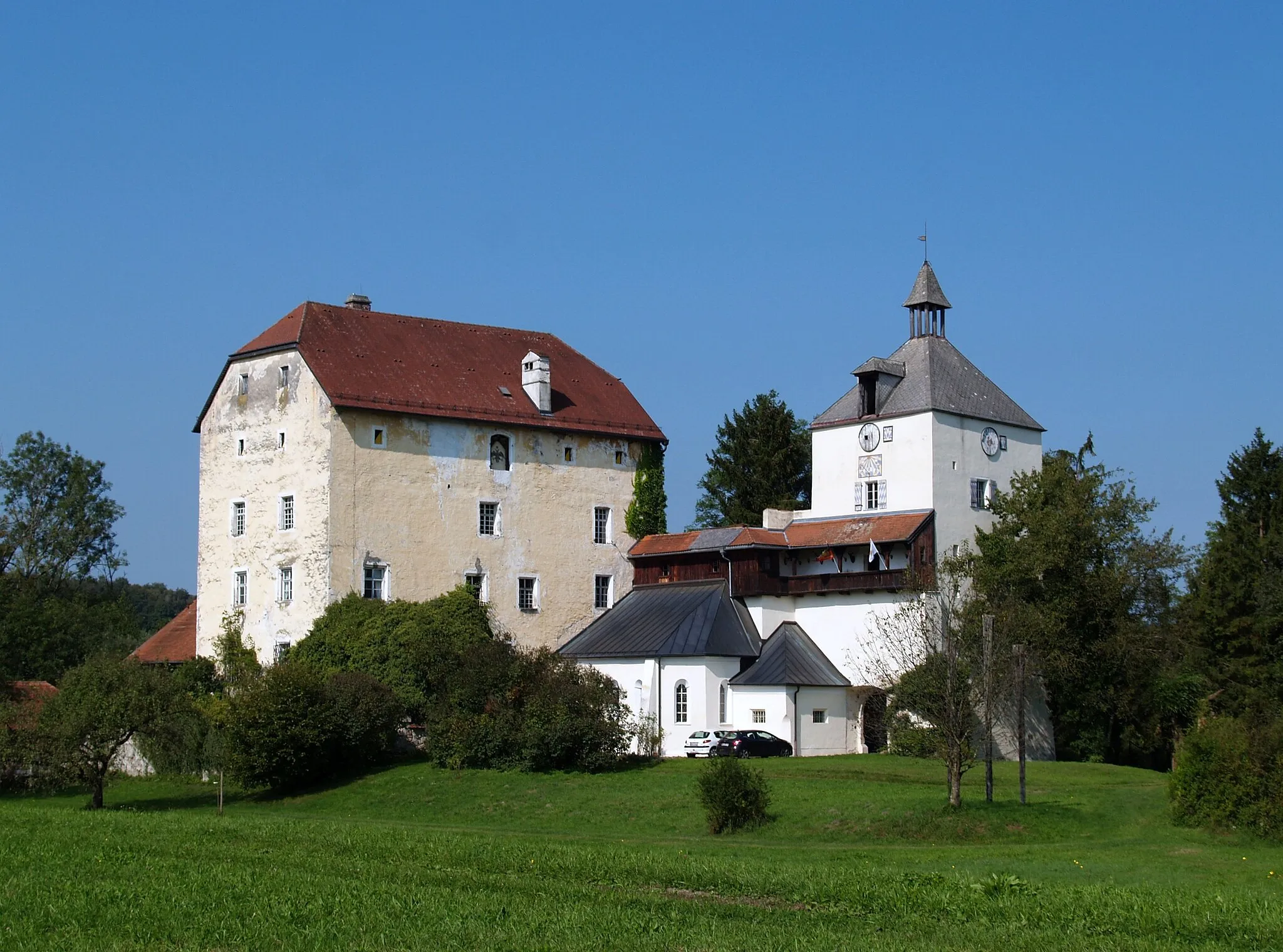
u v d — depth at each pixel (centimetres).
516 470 7519
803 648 7075
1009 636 5816
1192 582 7944
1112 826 4353
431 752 6241
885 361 7444
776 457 9931
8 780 6525
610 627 7400
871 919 2702
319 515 6912
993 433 7494
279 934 2506
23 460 10556
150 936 2503
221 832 4028
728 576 7362
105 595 11150
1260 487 8431
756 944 2433
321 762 6200
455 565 7244
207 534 7531
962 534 7231
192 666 7019
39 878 3080
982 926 2630
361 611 6806
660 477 8106
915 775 5616
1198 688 7044
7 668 8800
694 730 6750
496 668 6294
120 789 6738
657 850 3797
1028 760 6831
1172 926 2634
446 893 2870
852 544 7056
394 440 7112
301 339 7169
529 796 5522
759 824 4581
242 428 7412
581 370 8231
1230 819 4178
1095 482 7131
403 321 7769
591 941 2438
